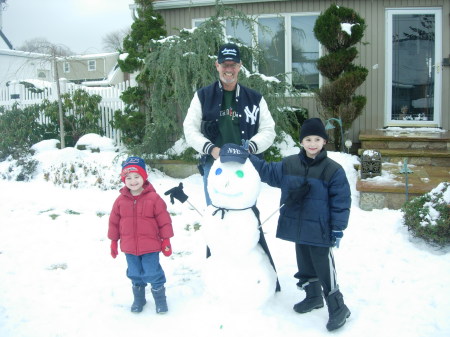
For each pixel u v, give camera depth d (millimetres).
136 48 9414
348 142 8469
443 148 8195
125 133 9602
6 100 12023
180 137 8430
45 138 10805
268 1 9797
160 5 9969
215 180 3314
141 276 3529
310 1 9758
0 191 7812
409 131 9305
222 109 3826
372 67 9672
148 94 9281
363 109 9773
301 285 3566
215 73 7941
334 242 3283
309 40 9969
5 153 10133
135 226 3490
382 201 6273
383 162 8062
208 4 9828
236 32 10117
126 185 3543
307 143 3324
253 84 7832
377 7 9531
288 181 3406
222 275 3371
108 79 18172
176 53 7699
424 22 9555
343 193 3238
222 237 3277
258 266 3385
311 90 9008
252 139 3719
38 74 12812
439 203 4715
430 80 9688
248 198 3289
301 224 3322
